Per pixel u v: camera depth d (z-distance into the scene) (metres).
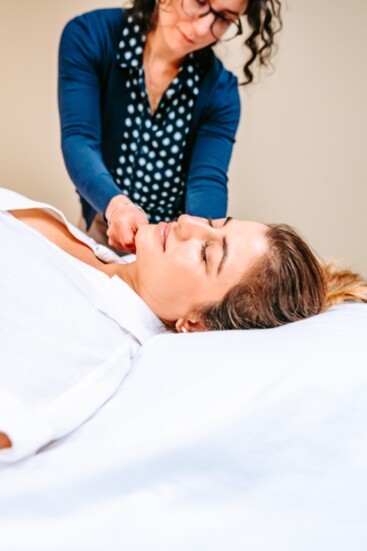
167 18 1.42
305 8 1.85
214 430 0.72
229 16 1.42
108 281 1.03
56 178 2.04
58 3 1.88
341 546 0.72
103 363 0.83
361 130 1.94
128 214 1.23
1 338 0.74
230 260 1.02
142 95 1.56
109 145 1.64
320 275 1.07
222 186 1.62
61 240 1.20
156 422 0.73
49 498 0.66
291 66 1.90
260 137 1.98
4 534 0.65
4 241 0.87
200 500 0.71
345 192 2.01
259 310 1.04
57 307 0.82
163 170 1.67
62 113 1.56
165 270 1.03
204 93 1.58
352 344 0.85
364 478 0.75
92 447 0.71
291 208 2.04
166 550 0.67
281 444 0.74
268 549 0.69
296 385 0.77
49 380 0.75
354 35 1.86
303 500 0.73
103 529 0.67
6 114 1.97
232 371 0.79
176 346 0.90
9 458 0.68
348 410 0.78
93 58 1.52
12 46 1.91
